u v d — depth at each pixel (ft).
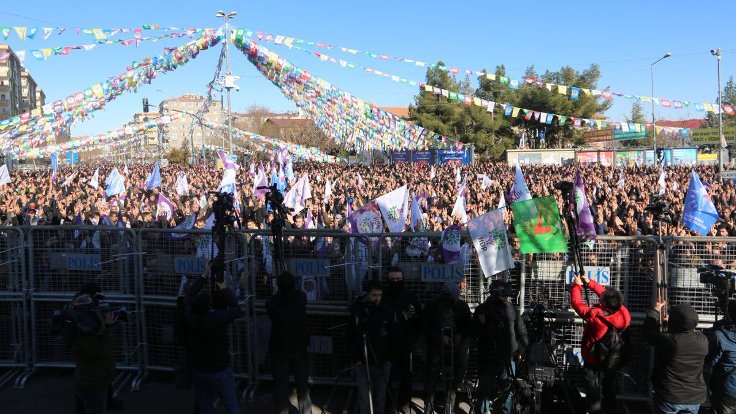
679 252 18.45
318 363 20.59
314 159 158.30
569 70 194.80
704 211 24.52
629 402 19.22
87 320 15.72
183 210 44.50
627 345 16.46
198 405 16.02
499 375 17.33
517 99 186.91
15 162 189.06
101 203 46.65
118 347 21.36
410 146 70.03
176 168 137.80
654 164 124.88
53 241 21.39
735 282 16.31
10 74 212.43
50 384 20.89
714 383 15.67
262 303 20.35
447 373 17.78
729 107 45.62
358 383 16.87
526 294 19.43
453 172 99.91
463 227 19.74
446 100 170.30
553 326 18.16
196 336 15.30
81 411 17.38
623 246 18.76
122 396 19.94
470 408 18.12
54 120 49.83
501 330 16.98
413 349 19.69
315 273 20.15
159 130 190.08
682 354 14.57
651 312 15.83
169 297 20.70
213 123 146.61
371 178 83.51
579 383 19.20
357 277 19.81
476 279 19.54
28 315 21.63
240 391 20.27
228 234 20.07
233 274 20.31
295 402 19.45
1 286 21.50
